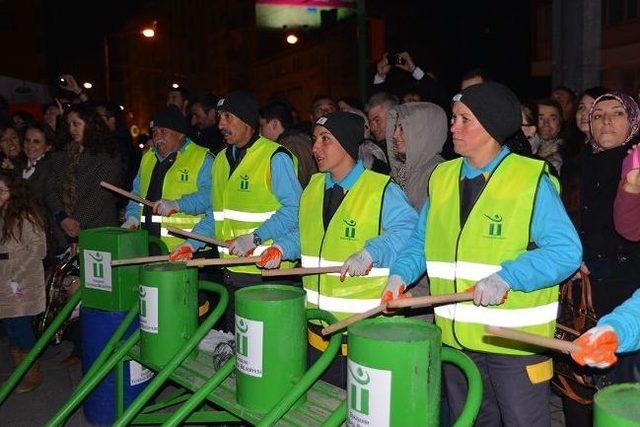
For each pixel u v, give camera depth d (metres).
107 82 26.28
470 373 2.32
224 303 3.49
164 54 55.66
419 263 2.91
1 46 25.83
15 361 4.97
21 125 7.28
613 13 17.44
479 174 2.73
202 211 4.64
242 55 50.56
